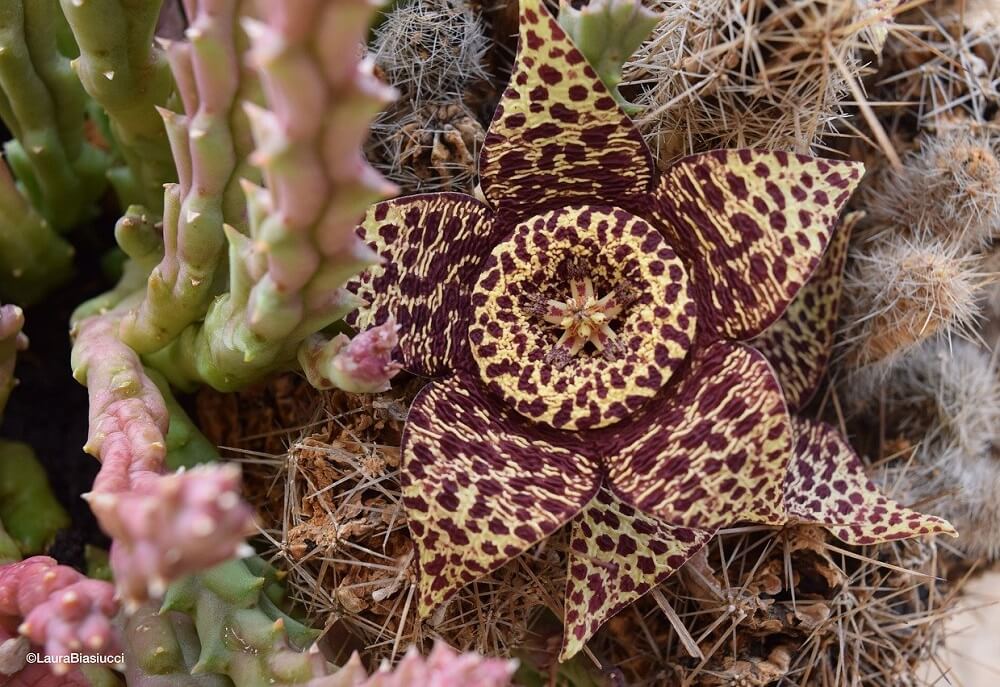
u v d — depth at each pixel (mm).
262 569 230
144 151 237
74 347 232
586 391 230
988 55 255
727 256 229
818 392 260
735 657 238
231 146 216
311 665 213
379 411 232
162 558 188
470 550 218
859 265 255
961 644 304
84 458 248
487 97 252
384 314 225
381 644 230
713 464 222
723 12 227
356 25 189
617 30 222
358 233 225
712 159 227
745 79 228
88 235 259
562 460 227
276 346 217
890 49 252
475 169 243
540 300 234
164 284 224
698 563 235
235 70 211
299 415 238
